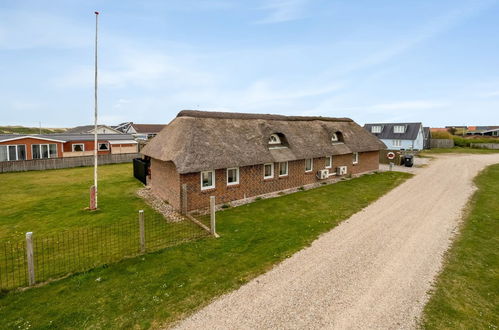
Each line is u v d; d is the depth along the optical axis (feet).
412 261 31.27
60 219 44.19
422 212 48.85
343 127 87.86
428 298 24.59
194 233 38.86
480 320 21.80
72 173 87.61
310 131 74.33
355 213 48.32
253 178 57.41
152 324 21.17
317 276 28.12
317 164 72.28
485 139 196.13
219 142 52.31
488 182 74.43
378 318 22.12
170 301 23.89
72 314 21.99
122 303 23.49
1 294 24.39
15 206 51.01
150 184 68.49
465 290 25.73
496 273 28.58
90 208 49.01
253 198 57.47
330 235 38.55
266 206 52.08
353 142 84.38
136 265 29.76
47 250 33.22
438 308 23.24
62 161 98.27
